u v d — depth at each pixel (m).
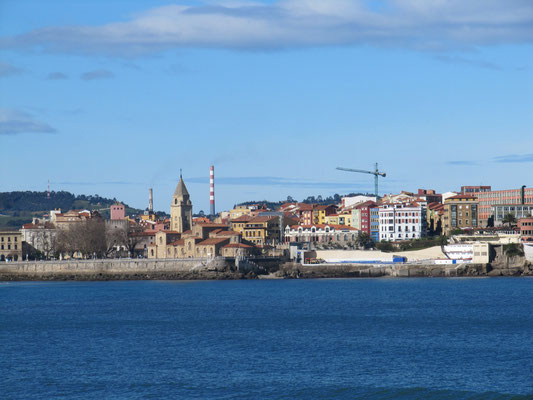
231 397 149.00
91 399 148.62
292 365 174.25
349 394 150.38
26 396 151.25
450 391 151.50
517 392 151.00
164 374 166.50
